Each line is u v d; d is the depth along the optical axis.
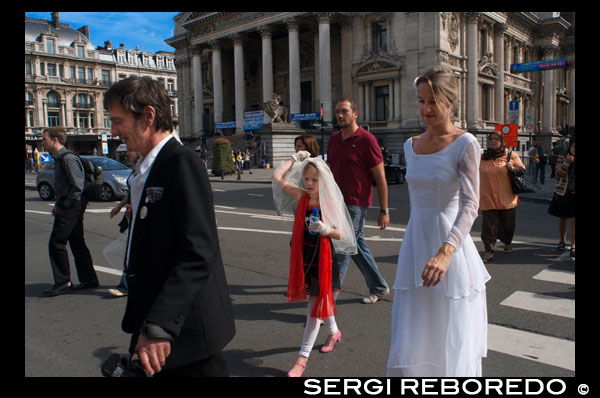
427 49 35.38
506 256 7.65
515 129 19.59
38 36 73.81
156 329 1.82
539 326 4.67
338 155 5.32
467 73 38.31
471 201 2.56
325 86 38.91
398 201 16.55
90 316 5.20
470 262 2.72
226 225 11.37
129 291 2.13
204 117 50.81
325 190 3.86
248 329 4.76
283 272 6.99
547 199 16.42
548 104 52.03
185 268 1.90
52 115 75.88
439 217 2.70
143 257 2.06
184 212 1.97
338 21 40.22
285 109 38.94
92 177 6.20
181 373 2.04
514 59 48.53
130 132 2.14
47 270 7.29
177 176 2.00
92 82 79.12
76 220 6.05
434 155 2.70
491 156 7.36
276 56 49.97
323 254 3.81
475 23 38.16
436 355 2.73
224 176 32.06
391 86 37.84
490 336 4.46
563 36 56.38
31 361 4.07
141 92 2.10
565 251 7.96
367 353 4.14
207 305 2.03
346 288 6.07
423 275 2.45
